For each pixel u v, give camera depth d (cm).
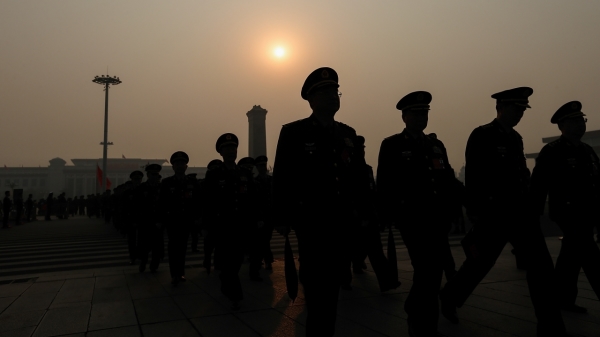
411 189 337
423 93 356
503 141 345
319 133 280
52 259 913
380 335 332
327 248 259
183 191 605
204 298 486
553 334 301
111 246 1188
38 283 596
